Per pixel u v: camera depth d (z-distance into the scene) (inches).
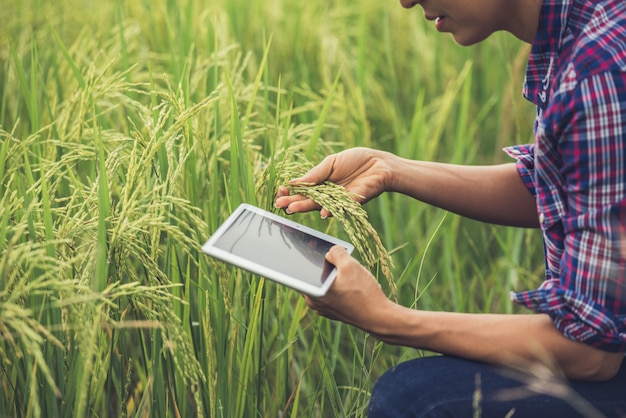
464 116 142.3
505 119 150.3
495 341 76.0
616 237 71.4
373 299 77.5
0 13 153.3
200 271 89.6
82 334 73.8
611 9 74.6
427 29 180.2
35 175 103.5
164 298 77.8
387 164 94.1
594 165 72.0
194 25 160.9
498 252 141.1
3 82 144.8
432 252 134.0
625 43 72.8
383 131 158.7
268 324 113.3
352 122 141.0
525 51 144.7
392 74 162.1
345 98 155.3
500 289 125.6
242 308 99.1
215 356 92.9
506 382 77.7
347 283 76.9
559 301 73.8
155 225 80.7
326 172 92.5
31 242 76.5
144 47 155.6
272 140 112.8
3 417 83.0
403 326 77.2
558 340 74.8
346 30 177.0
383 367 117.9
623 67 71.6
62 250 83.6
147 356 89.1
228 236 80.4
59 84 134.8
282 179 93.9
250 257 78.5
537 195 79.5
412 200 134.7
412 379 80.1
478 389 77.2
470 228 141.3
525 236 140.9
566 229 74.9
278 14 175.6
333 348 107.0
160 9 160.9
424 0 80.6
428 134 156.3
